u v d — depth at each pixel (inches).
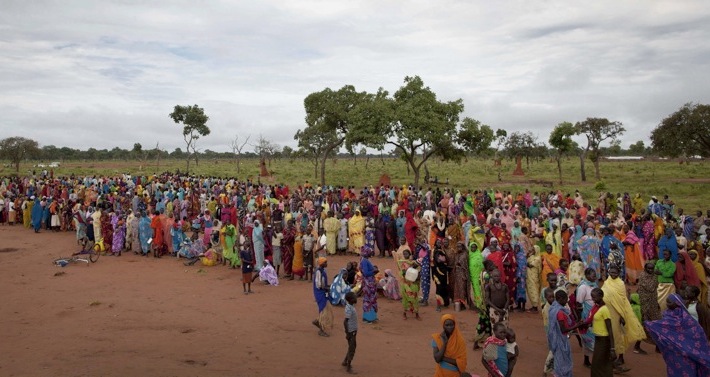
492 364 286.4
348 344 380.5
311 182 2206.0
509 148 2854.3
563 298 329.7
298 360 376.2
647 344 414.3
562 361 321.1
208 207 1102.4
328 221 812.0
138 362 366.9
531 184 2004.2
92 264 742.5
